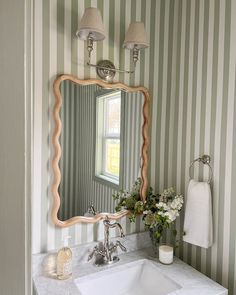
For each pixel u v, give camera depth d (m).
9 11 0.38
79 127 1.29
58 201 1.24
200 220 1.29
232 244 1.21
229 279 1.22
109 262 1.33
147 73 1.50
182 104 1.51
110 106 1.39
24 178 0.39
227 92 1.24
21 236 0.39
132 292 1.32
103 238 1.39
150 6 1.49
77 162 1.29
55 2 1.21
